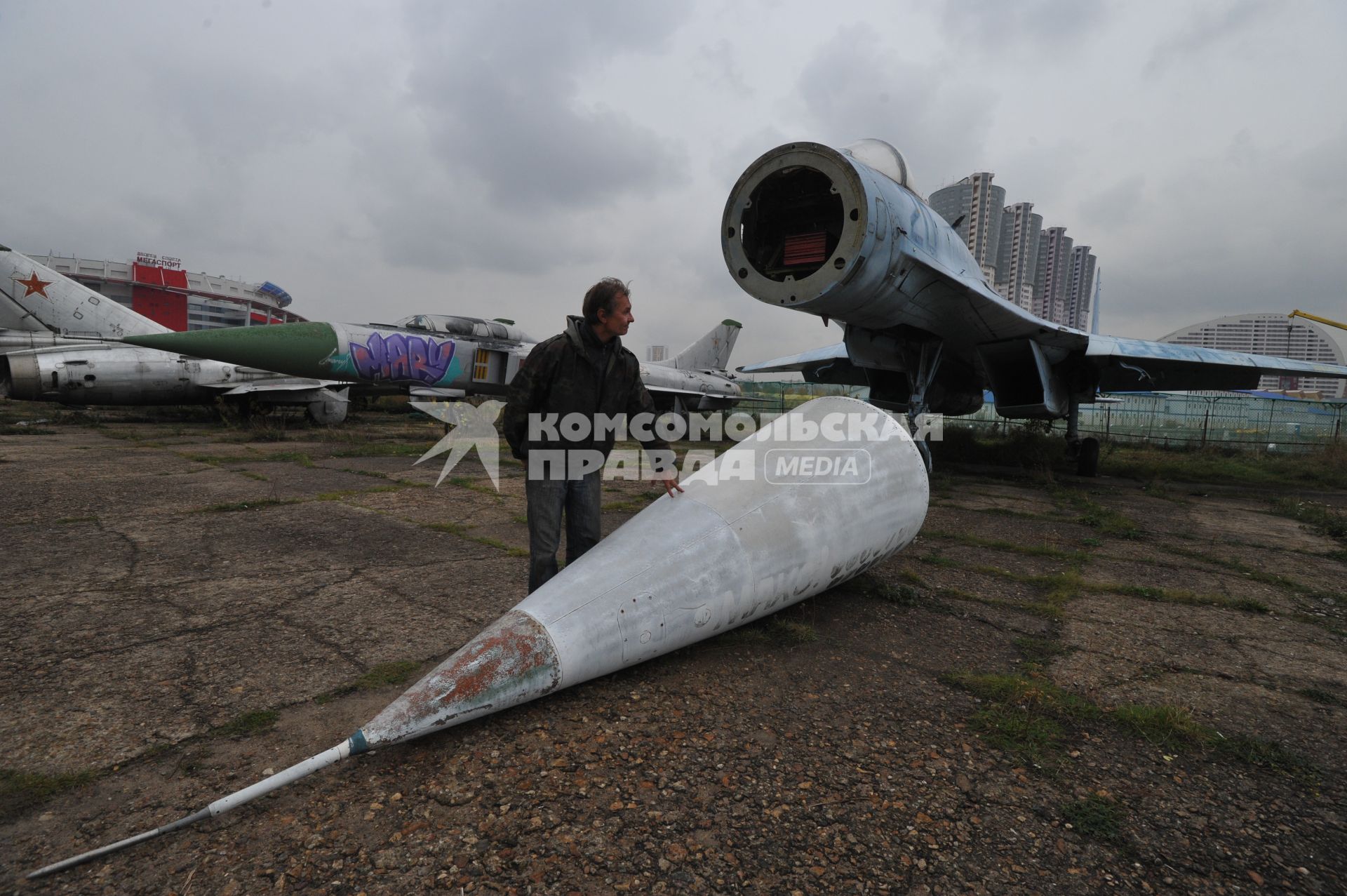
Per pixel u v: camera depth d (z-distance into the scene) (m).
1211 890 1.56
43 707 2.24
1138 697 2.63
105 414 17.11
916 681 2.68
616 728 2.20
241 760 1.94
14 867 1.49
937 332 8.61
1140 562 4.98
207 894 1.42
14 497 6.03
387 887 1.46
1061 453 13.63
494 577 3.91
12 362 12.98
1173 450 17.61
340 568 4.04
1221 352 10.95
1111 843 1.72
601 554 2.62
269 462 9.20
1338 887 1.59
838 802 1.84
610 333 2.66
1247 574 4.73
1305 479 11.36
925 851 1.66
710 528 2.79
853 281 6.56
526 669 2.16
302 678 2.50
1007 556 5.03
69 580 3.68
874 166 7.88
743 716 2.32
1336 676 2.91
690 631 2.62
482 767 1.94
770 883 1.52
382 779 1.87
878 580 4.06
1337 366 11.24
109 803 1.74
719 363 26.19
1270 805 1.93
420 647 2.82
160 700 2.31
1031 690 2.56
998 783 1.98
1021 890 1.53
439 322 12.45
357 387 16.53
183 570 3.93
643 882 1.51
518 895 1.45
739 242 6.88
